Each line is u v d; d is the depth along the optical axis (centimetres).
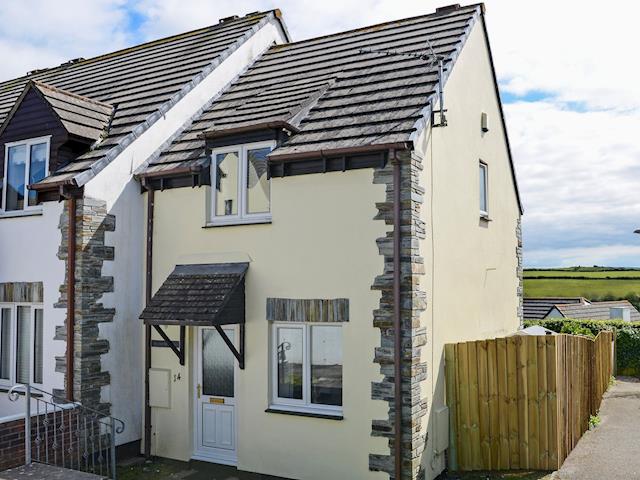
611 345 1775
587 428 1162
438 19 1283
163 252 1073
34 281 1067
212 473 977
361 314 869
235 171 1034
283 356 953
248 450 953
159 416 1052
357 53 1256
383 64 1148
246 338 966
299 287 924
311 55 1357
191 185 1045
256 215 1001
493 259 1262
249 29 1454
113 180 1053
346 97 1064
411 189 853
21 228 1096
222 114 1205
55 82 1625
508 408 938
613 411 1332
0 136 1166
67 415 932
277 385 953
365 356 862
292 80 1252
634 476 884
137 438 1066
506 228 1370
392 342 843
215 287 957
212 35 1538
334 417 875
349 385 871
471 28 1205
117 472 978
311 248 918
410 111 932
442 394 951
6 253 1116
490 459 944
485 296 1197
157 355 1060
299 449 906
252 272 972
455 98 1090
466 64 1162
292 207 941
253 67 1438
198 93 1262
